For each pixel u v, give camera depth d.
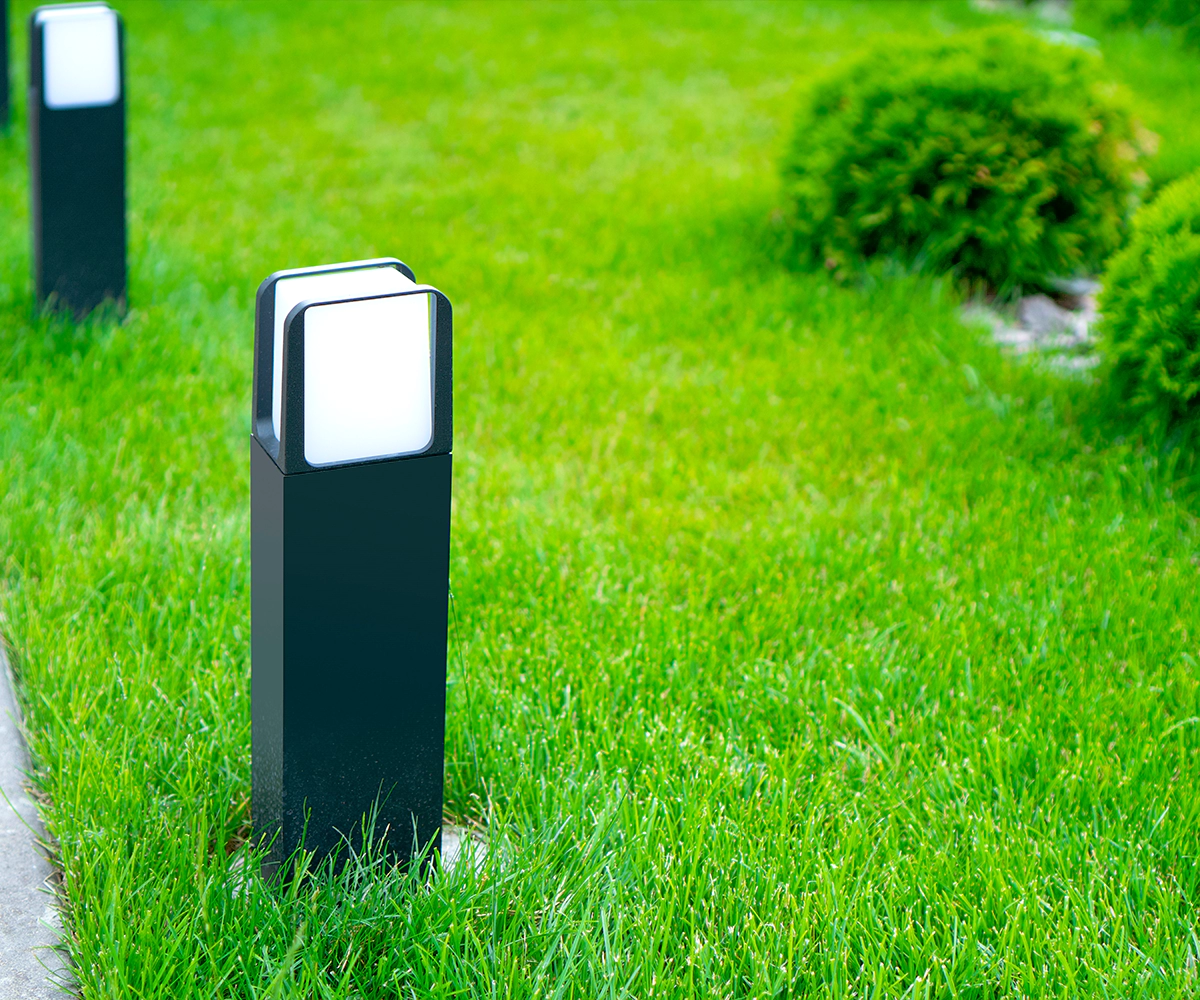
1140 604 3.66
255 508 2.25
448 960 2.31
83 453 4.18
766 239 6.65
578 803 2.68
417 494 2.21
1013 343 5.60
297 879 2.34
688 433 4.68
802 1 13.10
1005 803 2.82
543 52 10.99
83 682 3.03
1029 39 6.56
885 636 3.43
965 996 2.31
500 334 5.46
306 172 7.81
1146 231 4.76
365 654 2.29
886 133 6.02
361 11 12.01
